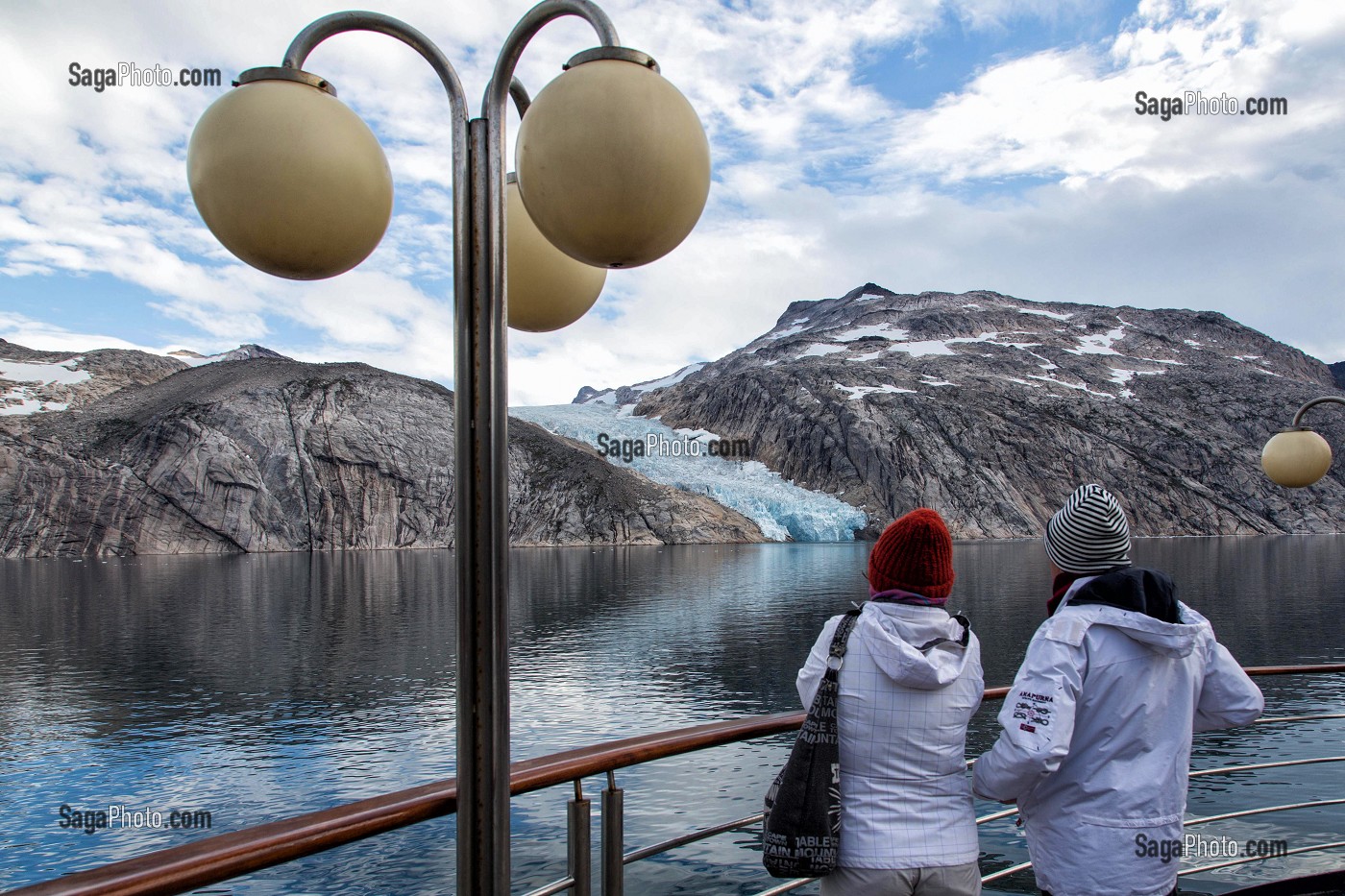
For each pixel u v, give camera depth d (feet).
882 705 6.83
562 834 45.75
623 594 173.58
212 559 275.18
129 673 96.99
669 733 7.66
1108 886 6.98
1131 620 7.04
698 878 40.32
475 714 5.81
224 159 5.95
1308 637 117.29
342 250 6.36
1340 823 45.01
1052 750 6.74
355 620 137.08
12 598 169.68
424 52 6.12
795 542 358.02
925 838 6.77
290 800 54.29
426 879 40.37
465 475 5.86
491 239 5.99
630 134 5.62
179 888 5.01
